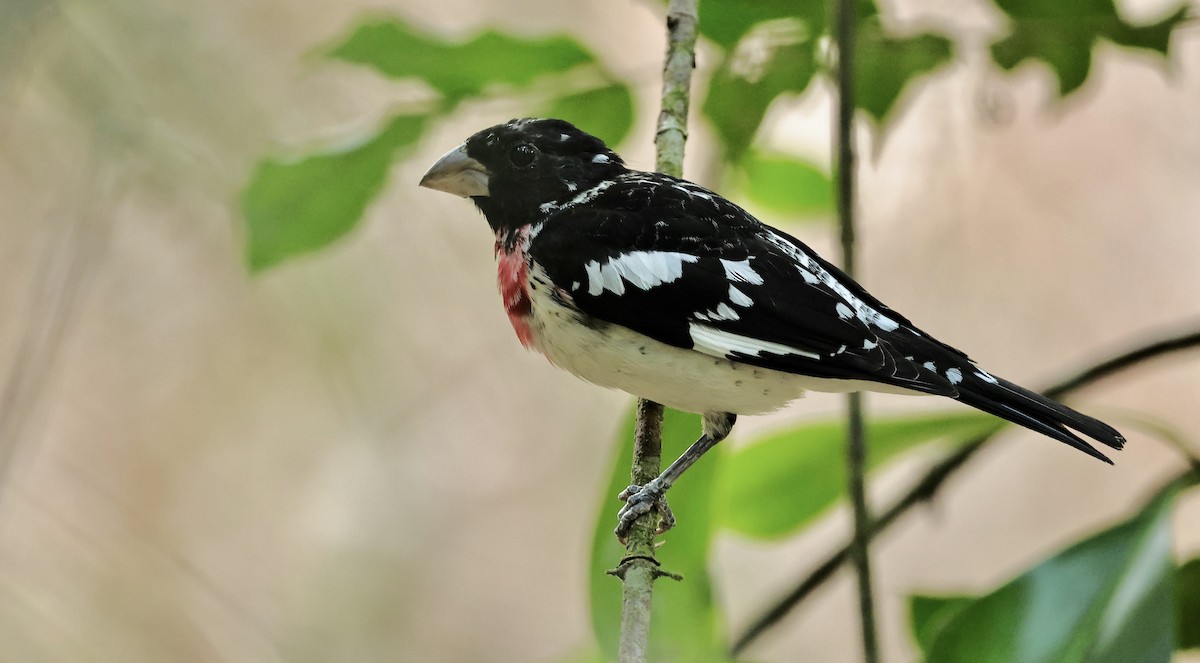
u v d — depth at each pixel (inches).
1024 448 484.1
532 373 482.0
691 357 216.7
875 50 227.1
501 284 239.3
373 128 230.2
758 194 277.1
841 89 202.7
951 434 226.4
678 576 203.8
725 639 230.4
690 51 231.8
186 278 446.3
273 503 472.7
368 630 465.7
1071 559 181.9
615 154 245.3
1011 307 466.6
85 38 368.2
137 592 451.2
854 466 199.3
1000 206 462.3
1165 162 459.8
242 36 409.1
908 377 206.8
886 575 480.7
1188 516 462.3
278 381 466.6
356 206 229.9
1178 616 206.8
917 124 422.6
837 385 217.5
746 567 458.9
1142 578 172.9
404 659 466.3
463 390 478.0
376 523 476.1
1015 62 229.0
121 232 426.6
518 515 483.2
